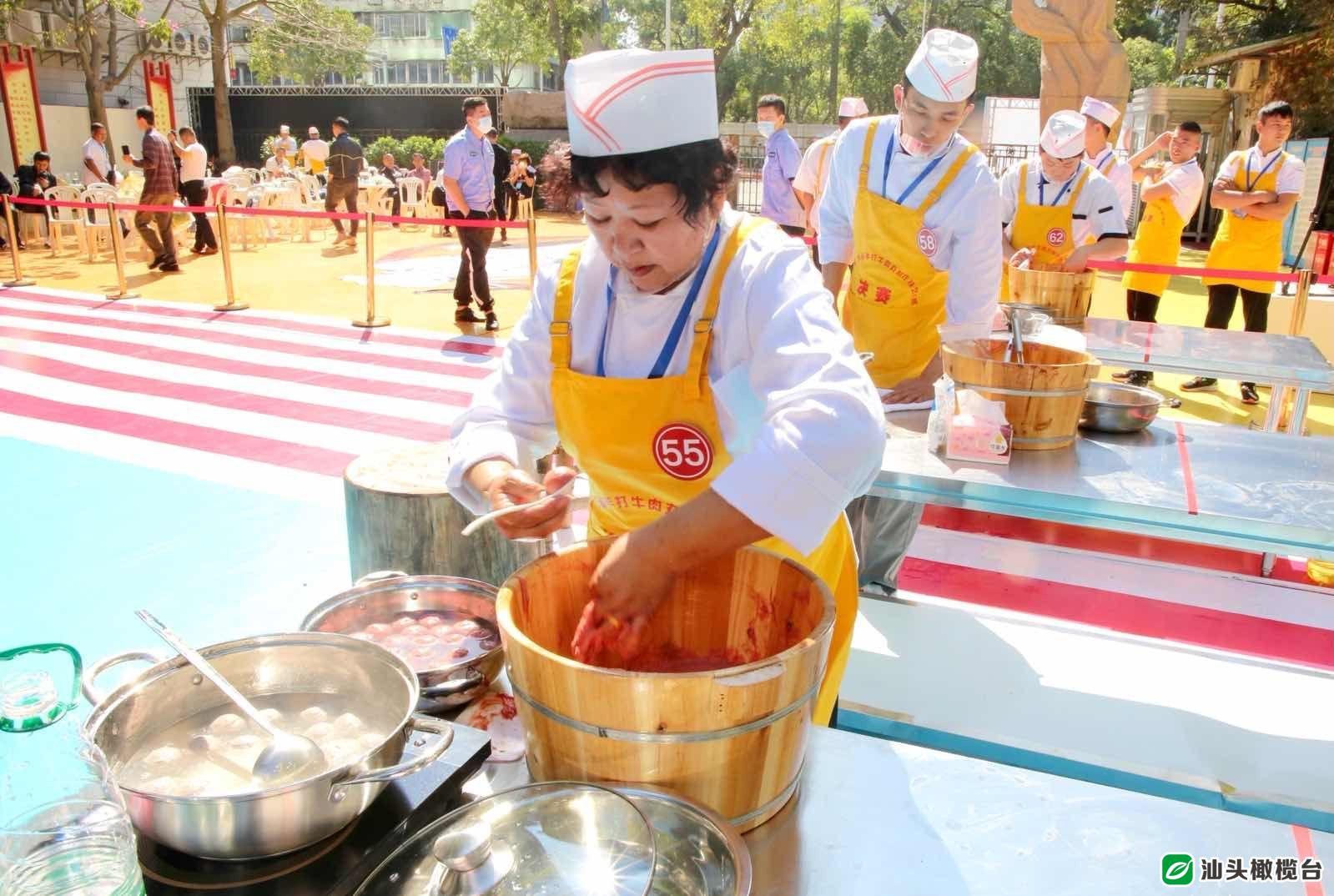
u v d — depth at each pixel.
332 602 1.49
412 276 10.94
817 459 1.06
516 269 11.55
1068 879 0.98
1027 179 4.84
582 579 1.25
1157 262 6.43
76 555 3.60
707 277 1.31
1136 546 3.98
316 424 5.31
